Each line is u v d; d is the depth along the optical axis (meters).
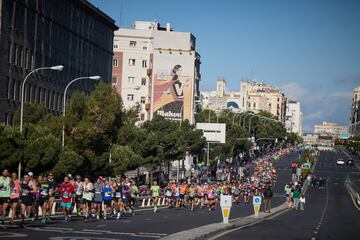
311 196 133.25
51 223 43.16
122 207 55.50
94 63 143.88
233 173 170.25
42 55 112.88
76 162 70.44
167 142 125.19
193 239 33.91
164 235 37.19
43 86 113.44
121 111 82.50
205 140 157.00
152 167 118.88
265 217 64.50
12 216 39.62
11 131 64.69
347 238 42.12
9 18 99.94
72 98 78.94
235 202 102.31
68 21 126.00
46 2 114.06
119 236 35.84
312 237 41.56
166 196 77.25
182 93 195.50
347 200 122.62
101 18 146.38
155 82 196.25
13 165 65.25
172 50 196.62
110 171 82.62
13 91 102.25
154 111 195.00
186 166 185.25
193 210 74.25
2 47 97.75
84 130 77.06
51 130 78.19
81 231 38.06
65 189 44.78
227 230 44.31
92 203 50.22
